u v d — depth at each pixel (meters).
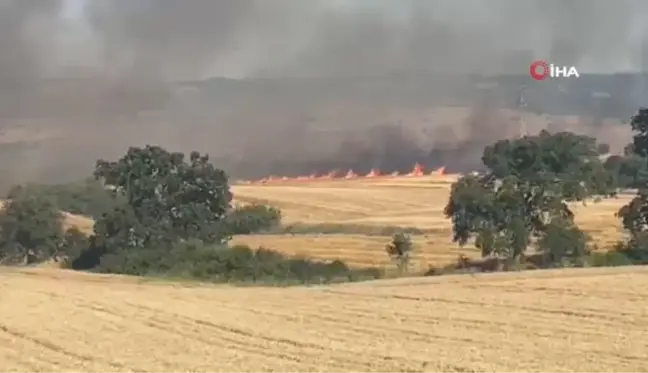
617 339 51.28
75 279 105.38
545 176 121.62
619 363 43.72
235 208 167.12
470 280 86.19
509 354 46.56
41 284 91.19
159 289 88.50
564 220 121.25
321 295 78.50
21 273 110.56
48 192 156.62
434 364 43.53
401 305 69.25
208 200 144.62
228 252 126.88
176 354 48.06
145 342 52.44
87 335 55.12
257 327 57.94
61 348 50.34
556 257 116.62
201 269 122.62
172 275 121.25
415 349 48.59
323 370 42.59
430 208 182.50
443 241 140.25
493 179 126.25
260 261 124.69
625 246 120.19
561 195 121.50
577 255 116.88
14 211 143.75
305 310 67.19
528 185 121.19
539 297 71.19
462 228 121.25
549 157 124.19
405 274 120.75
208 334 55.50
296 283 113.69
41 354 48.44
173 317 63.22
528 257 118.19
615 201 139.75
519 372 41.22
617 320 58.88
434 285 83.44
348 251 136.62
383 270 123.88
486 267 119.75
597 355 45.97
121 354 48.19
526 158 123.81
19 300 73.62
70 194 156.75
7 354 48.44
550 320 59.59
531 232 120.06
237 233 156.62
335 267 125.62
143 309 67.81
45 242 141.50
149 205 139.88
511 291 75.75
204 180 144.25
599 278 82.75
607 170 134.38
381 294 77.50
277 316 63.84
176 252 128.88
